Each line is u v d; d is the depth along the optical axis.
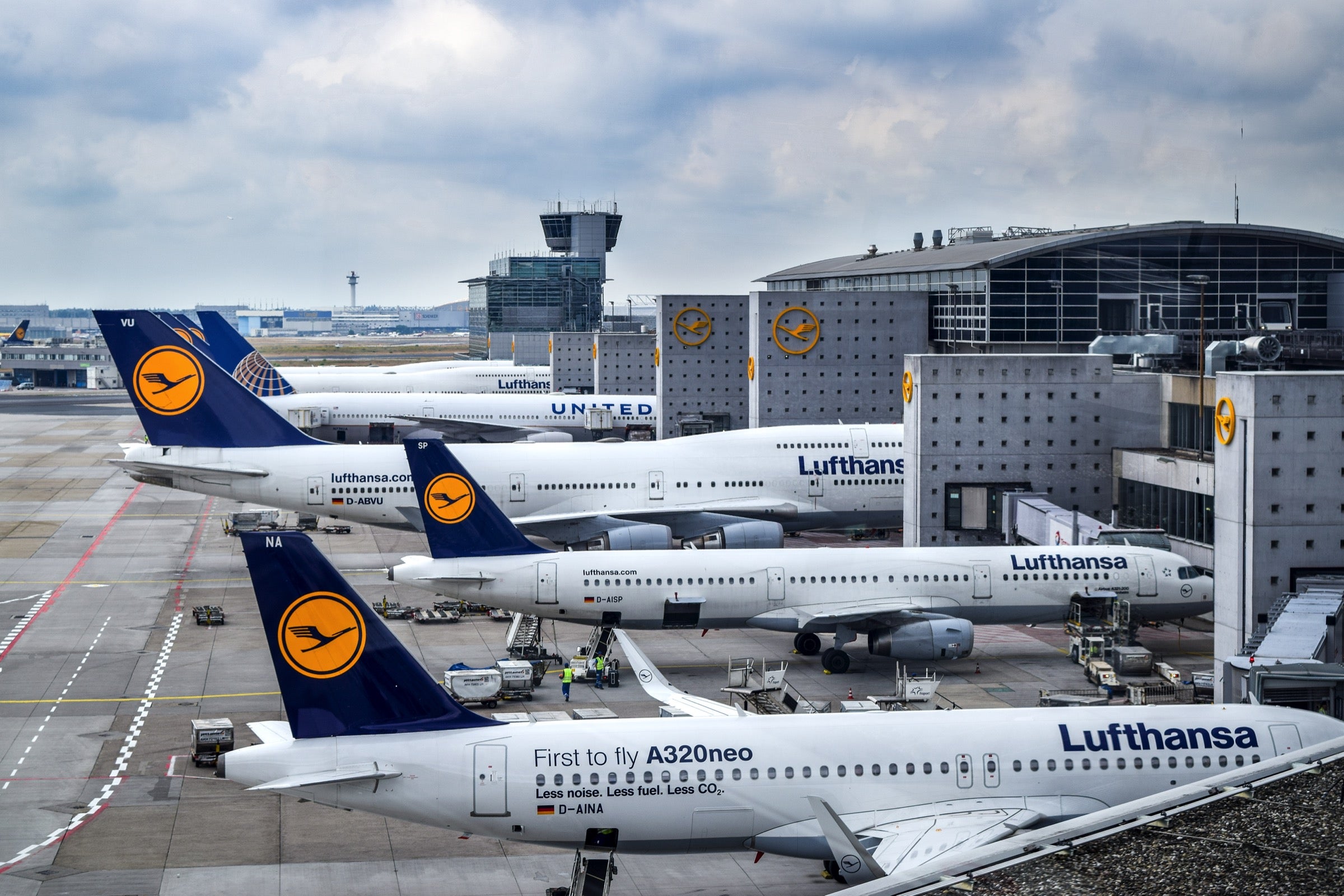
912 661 147.88
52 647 151.38
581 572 139.38
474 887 86.88
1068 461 186.12
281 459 184.75
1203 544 162.75
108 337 179.75
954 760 81.25
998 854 59.78
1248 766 83.44
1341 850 59.72
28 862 89.81
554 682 139.12
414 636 158.75
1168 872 57.50
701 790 78.38
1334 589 126.50
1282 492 127.38
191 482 182.50
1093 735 83.19
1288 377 126.38
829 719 83.00
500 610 168.62
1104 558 147.50
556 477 195.62
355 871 89.25
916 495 184.88
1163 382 186.00
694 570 141.12
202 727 111.19
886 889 56.22
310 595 75.69
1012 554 146.50
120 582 190.25
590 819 77.62
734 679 128.25
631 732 79.94
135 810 99.94
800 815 79.38
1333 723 86.31
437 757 76.75
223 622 164.88
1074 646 147.38
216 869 89.00
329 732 76.88
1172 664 145.88
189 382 183.12
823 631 145.25
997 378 183.88
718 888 87.69
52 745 115.44
